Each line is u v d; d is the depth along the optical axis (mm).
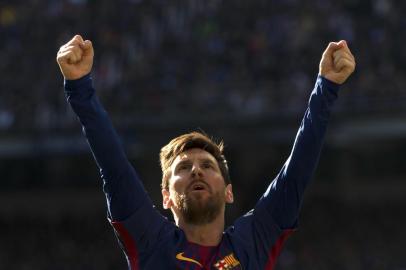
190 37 55812
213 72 53594
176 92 53188
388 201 60031
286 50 54000
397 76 51281
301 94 51750
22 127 53875
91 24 57594
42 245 61781
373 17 55125
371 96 50844
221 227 8008
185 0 57375
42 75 55562
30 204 63500
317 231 57781
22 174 63562
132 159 55688
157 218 7977
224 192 8039
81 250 60969
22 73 55938
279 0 56750
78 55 7812
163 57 54781
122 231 7816
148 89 53500
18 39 57875
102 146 7797
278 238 8180
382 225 58719
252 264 7859
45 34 57719
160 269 7684
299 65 53031
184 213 7871
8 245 62281
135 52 55344
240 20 56188
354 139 53750
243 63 53719
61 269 60156
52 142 53719
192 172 7906
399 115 50375
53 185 63438
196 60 54406
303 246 56375
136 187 7879
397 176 59906
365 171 60406
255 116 52062
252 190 59375
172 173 8109
